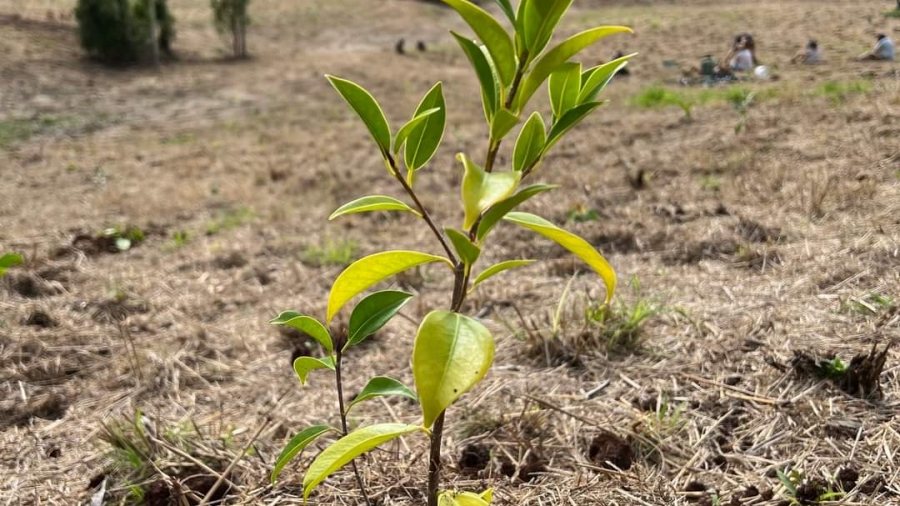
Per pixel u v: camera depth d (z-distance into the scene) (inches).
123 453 93.1
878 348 104.9
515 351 120.9
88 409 114.7
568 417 98.4
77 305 155.9
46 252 193.2
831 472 81.2
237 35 730.8
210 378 124.3
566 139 303.7
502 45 43.0
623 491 81.1
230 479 88.8
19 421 112.3
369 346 132.2
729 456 86.9
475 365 37.7
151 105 481.7
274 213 225.8
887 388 95.6
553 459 89.0
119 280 172.2
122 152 348.2
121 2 606.5
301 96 512.4
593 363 113.0
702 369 107.8
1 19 657.6
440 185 255.3
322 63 666.2
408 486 84.4
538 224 46.6
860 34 609.9
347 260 179.6
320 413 107.5
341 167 291.9
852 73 434.0
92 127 412.8
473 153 297.1
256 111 459.5
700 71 501.0
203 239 208.8
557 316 120.4
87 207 247.6
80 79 546.6
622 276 150.5
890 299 119.4
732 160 232.4
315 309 146.4
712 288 138.2
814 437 88.3
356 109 46.4
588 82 54.6
